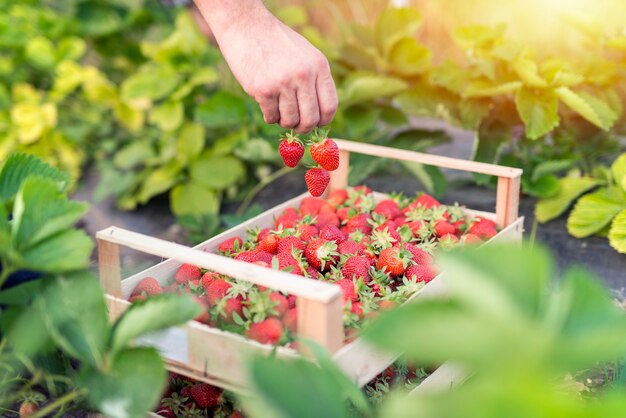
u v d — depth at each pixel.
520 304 0.62
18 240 1.39
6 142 3.68
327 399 0.92
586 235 2.95
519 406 0.55
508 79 3.24
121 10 4.42
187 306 1.33
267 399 0.87
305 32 3.81
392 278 2.03
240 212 3.46
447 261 0.63
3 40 3.96
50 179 1.48
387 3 4.48
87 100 4.05
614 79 3.29
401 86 3.22
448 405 0.62
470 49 3.35
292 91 1.84
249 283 1.78
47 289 1.43
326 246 2.00
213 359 1.63
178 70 3.64
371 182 3.54
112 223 3.44
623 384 1.63
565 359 0.57
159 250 1.65
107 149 4.02
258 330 1.63
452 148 3.85
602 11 3.44
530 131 2.96
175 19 4.48
